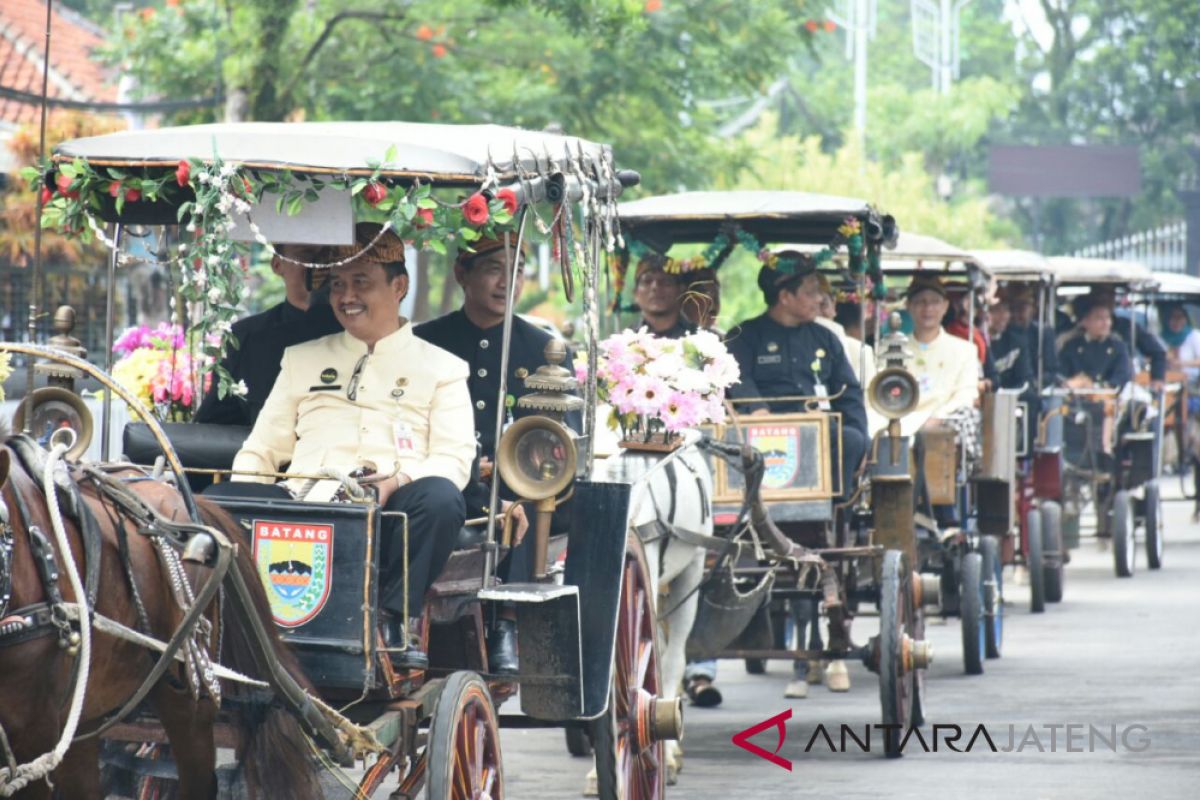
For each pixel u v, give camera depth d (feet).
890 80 322.75
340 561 33.68
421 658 34.91
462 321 43.42
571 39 109.91
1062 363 106.63
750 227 61.57
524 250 40.57
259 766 34.40
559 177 37.47
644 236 61.67
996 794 48.08
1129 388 107.65
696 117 125.80
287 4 97.35
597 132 116.26
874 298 62.39
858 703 63.10
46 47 36.76
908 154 223.71
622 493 39.14
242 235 35.83
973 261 73.72
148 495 33.14
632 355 48.37
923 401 72.69
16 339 91.61
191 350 38.24
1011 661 71.41
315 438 38.22
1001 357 93.66
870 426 67.46
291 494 37.09
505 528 37.76
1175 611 86.33
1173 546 117.50
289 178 34.91
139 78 109.29
